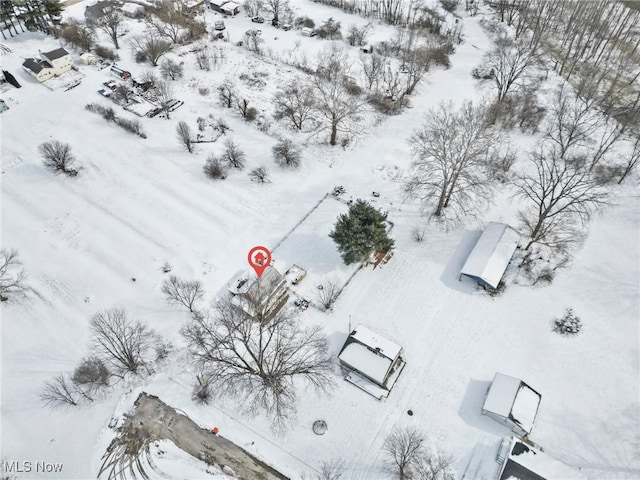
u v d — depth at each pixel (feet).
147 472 158.30
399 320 194.49
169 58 330.75
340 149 265.54
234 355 184.44
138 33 358.43
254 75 320.50
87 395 173.99
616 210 229.45
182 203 238.07
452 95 307.99
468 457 159.94
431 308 197.98
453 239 221.46
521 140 271.08
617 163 250.37
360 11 407.03
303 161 258.37
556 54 364.58
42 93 297.33
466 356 183.73
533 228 219.41
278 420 167.22
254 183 246.68
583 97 301.84
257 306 182.29
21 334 191.83
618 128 273.13
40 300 201.46
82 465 160.56
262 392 172.45
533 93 301.84
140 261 214.69
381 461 159.33
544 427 165.68
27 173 250.98
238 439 164.66
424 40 361.92
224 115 286.87
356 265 211.00
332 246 217.97
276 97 297.33
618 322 190.70
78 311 198.08
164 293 202.08
